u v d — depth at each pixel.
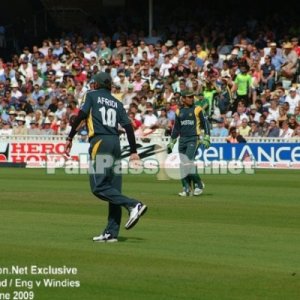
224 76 76.56
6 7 99.12
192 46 85.44
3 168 69.69
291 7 89.38
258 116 71.50
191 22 88.25
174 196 44.38
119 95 78.31
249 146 67.44
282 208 38.56
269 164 67.56
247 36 85.75
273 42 82.31
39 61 85.94
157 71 80.50
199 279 22.28
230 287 21.41
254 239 28.95
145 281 22.03
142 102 74.81
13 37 97.88
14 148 71.69
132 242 28.02
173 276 22.62
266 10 90.19
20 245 27.22
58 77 83.62
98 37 90.12
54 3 97.69
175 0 93.31
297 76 79.06
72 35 91.12
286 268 23.73
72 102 75.19
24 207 38.59
